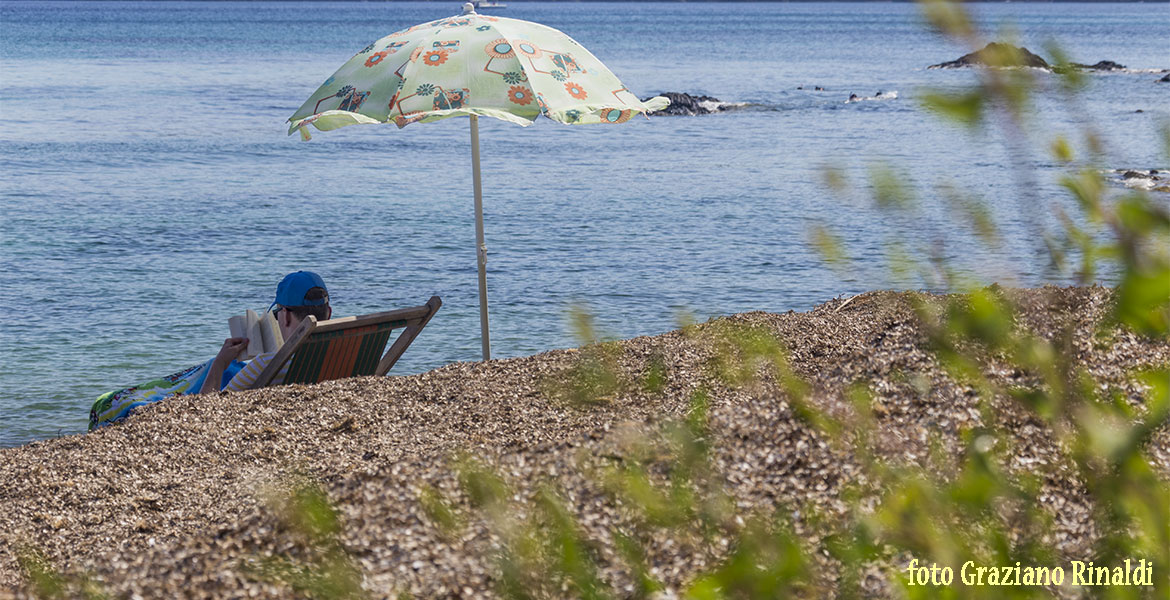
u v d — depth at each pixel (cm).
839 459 571
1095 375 383
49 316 1962
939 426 550
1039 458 447
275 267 2405
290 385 935
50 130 5469
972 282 228
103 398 1027
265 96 7938
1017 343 232
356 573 529
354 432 805
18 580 592
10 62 11300
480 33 1038
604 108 993
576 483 567
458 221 3020
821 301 2070
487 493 350
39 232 2792
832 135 5575
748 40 18300
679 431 299
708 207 3247
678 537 394
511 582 329
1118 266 199
